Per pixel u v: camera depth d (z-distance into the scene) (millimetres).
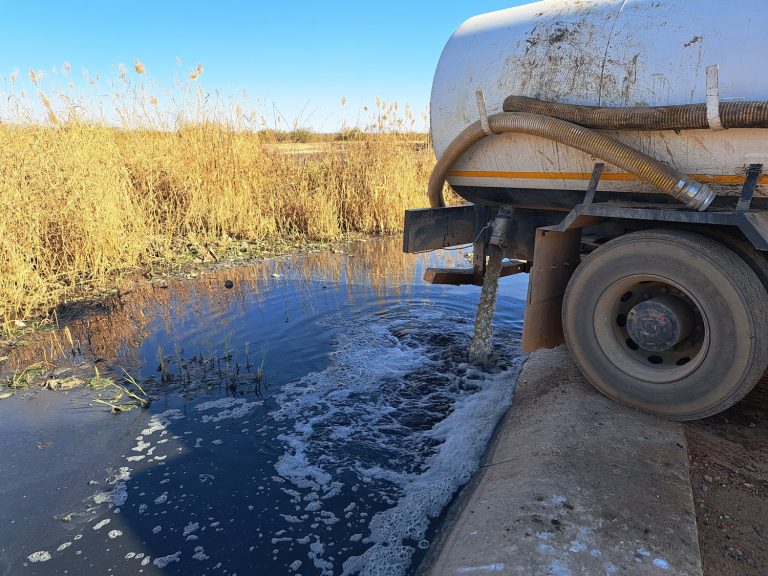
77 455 3189
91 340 4941
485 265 4602
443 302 5902
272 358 4520
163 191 9023
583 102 3164
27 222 6320
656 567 1942
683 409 2814
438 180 4203
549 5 3492
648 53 2896
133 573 2332
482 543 2166
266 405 3752
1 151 6570
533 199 3838
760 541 2117
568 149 3342
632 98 2961
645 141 2998
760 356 2545
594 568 1950
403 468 3043
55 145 7105
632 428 2822
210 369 4316
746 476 2486
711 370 2668
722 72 2645
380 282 6762
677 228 2971
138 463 3107
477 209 4516
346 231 10016
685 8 2820
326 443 3297
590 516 2201
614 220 3445
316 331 5086
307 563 2371
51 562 2395
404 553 2395
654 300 2859
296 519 2646
